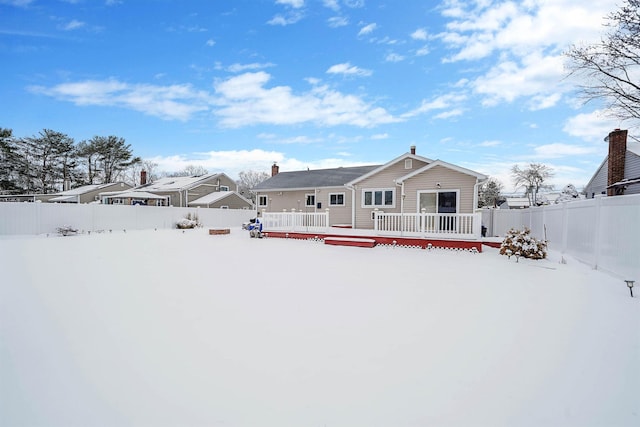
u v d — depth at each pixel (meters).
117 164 41.59
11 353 2.86
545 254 8.12
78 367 2.62
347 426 1.91
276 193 21.73
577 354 2.83
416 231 11.73
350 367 2.61
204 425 1.93
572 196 23.50
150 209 20.77
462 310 4.09
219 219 25.22
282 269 7.01
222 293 4.93
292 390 2.29
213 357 2.79
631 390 2.28
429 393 2.25
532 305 4.26
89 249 10.27
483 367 2.61
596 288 5.08
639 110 10.31
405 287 5.34
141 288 5.23
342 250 10.52
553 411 2.05
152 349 2.95
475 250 10.32
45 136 36.53
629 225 5.22
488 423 1.93
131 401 2.16
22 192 34.44
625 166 15.33
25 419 1.97
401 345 3.03
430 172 12.96
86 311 4.04
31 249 10.11
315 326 3.53
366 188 15.36
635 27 9.65
